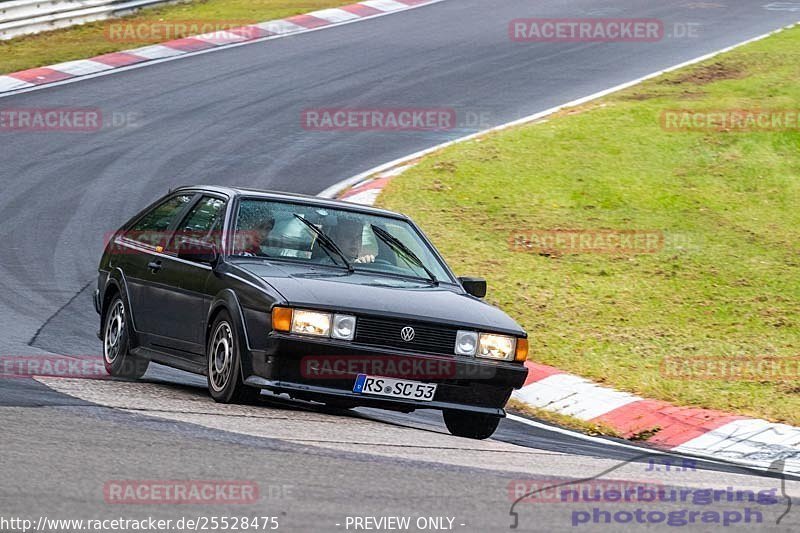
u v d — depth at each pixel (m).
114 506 17.05
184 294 29.50
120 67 85.62
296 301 25.98
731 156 66.94
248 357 26.50
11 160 64.00
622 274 50.41
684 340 42.78
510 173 63.09
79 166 63.62
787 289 49.84
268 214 29.94
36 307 42.00
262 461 20.81
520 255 51.94
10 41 92.12
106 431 22.31
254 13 105.00
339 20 103.31
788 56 88.88
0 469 18.62
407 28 100.94
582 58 91.62
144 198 58.72
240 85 81.94
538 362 39.47
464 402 27.31
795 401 36.25
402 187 59.94
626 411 34.38
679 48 94.88
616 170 64.50
